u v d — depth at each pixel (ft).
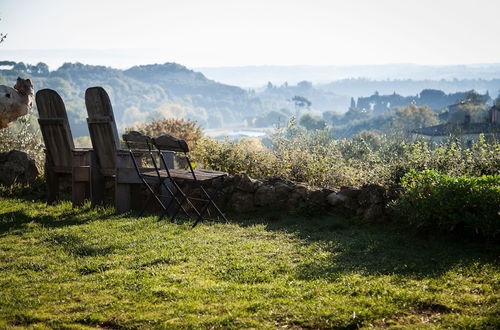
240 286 15.67
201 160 35.14
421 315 13.51
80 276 16.93
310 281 16.17
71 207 29.19
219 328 12.69
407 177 24.52
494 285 15.35
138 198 28.89
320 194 26.86
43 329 12.68
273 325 12.85
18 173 34.24
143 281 16.07
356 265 18.04
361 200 25.43
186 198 25.40
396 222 23.88
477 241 20.68
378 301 14.19
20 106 30.25
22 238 22.41
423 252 19.67
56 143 29.58
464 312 13.41
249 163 33.50
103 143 28.25
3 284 16.05
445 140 37.40
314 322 12.94
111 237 21.99
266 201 27.91
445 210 21.04
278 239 22.20
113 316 13.55
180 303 14.26
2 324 12.97
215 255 19.26
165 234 22.50
